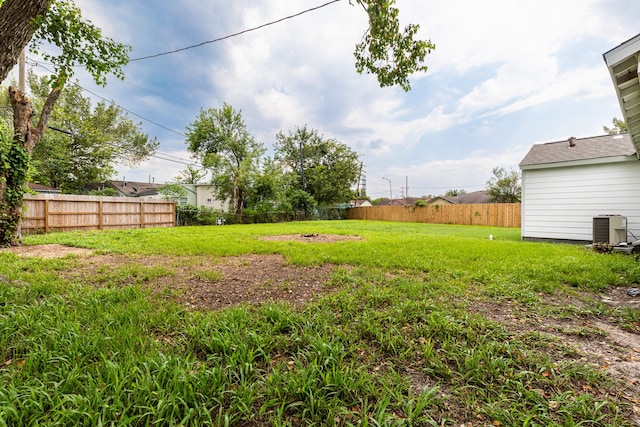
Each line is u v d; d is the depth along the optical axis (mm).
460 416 1238
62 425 1104
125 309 2332
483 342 1873
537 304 2688
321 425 1164
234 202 19516
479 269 4020
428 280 3512
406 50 4234
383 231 11164
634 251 5805
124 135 21344
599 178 7359
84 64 5133
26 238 7277
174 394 1257
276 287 3234
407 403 1271
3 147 6168
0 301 2430
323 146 26500
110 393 1283
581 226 7641
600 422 1211
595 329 2180
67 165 18969
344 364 1594
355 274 3762
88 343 1701
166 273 3758
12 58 2750
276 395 1322
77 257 4852
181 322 2160
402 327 2123
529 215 8508
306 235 9219
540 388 1438
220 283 3395
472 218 18266
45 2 2861
